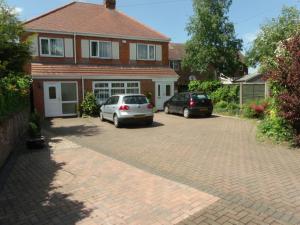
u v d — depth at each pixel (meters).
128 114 15.20
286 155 8.60
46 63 21.75
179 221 4.68
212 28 35.53
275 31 26.59
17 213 5.21
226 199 5.42
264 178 6.59
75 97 21.89
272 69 10.15
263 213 4.82
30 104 20.06
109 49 24.25
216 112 21.38
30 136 10.41
